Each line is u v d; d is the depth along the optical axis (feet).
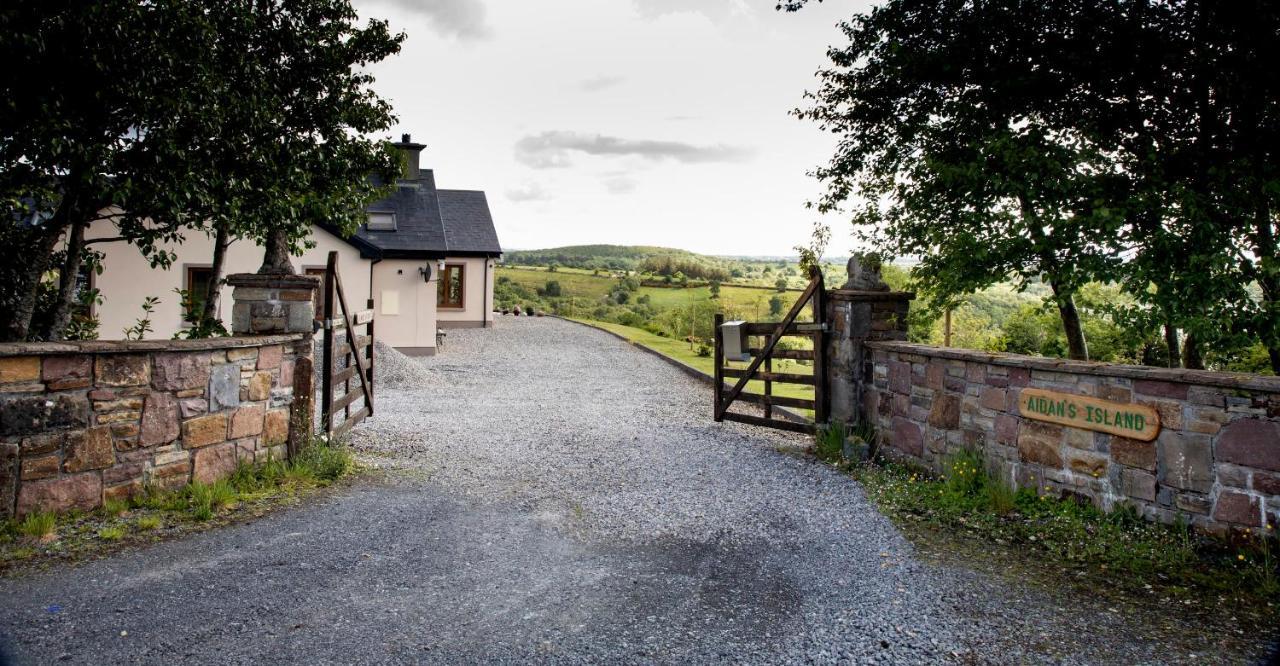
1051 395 16.02
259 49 26.04
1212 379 12.66
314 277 20.06
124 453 15.06
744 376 27.94
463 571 12.56
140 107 18.13
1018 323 44.75
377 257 52.26
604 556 13.56
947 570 12.75
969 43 25.86
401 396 35.45
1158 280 20.98
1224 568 12.10
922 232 27.96
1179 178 22.62
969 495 17.38
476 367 49.19
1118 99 24.95
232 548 13.35
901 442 21.42
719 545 14.30
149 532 13.99
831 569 12.89
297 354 19.94
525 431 27.25
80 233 21.99
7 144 17.35
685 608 11.09
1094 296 30.91
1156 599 11.23
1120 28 22.91
